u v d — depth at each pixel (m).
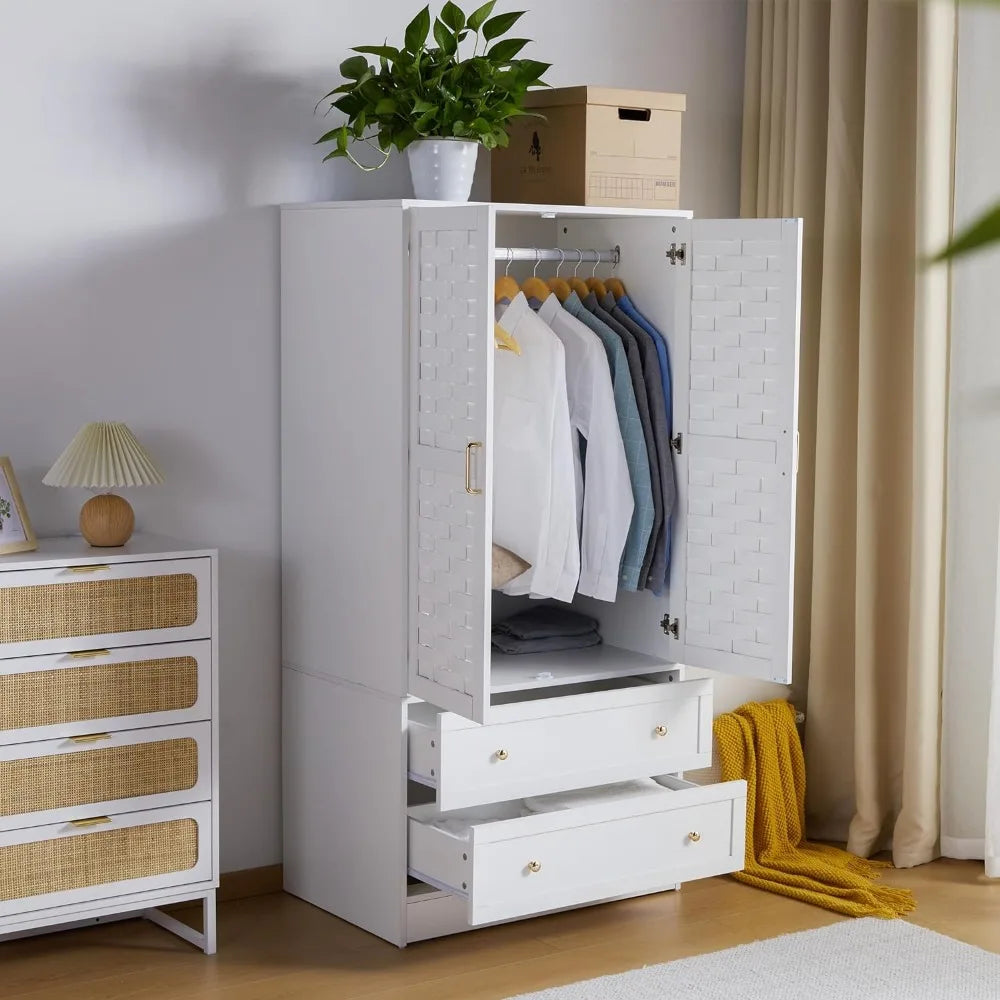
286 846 3.09
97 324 2.78
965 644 3.23
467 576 2.51
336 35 3.04
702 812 2.84
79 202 2.74
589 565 2.88
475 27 2.85
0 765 2.43
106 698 2.54
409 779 2.71
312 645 2.97
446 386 2.54
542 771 2.72
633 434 2.89
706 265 2.80
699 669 3.43
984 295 3.10
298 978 2.59
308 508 2.96
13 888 2.47
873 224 3.20
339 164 3.07
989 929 2.86
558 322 2.89
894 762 3.36
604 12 3.40
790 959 2.67
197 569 2.62
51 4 2.67
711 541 2.86
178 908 2.97
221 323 2.94
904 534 3.30
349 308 2.79
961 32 3.05
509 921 2.90
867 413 3.24
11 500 2.54
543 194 3.05
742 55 3.65
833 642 3.45
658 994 2.49
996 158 3.05
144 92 2.80
